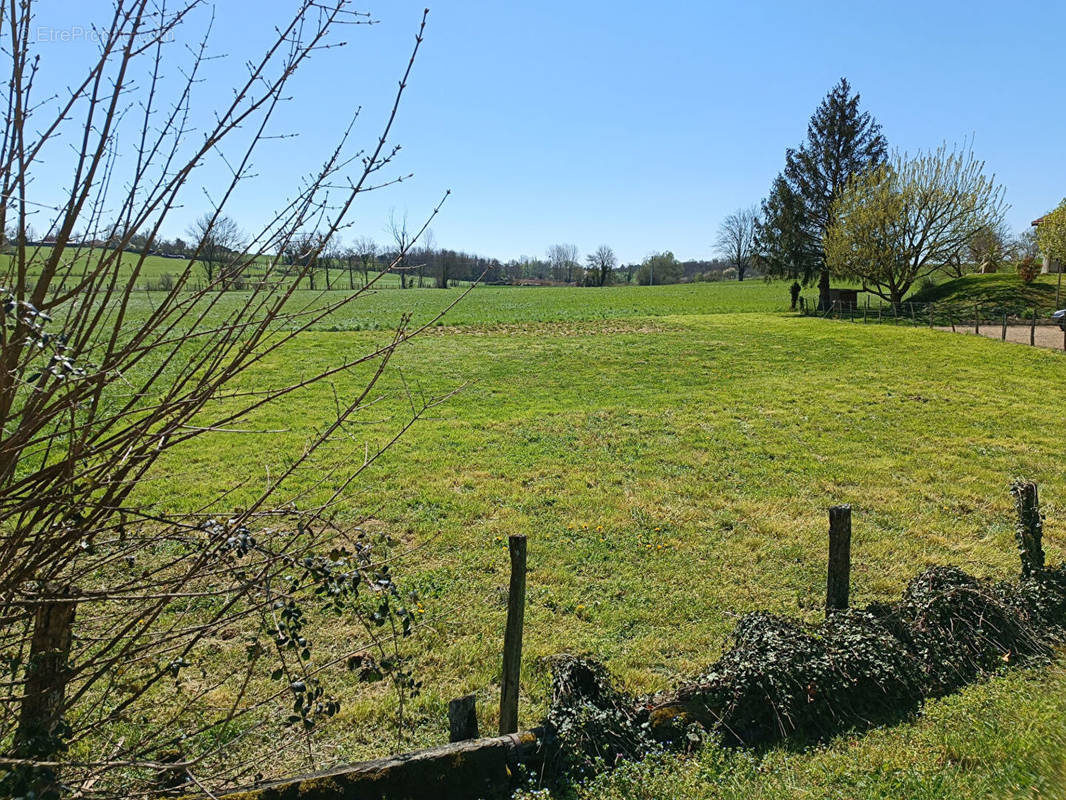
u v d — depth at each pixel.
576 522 10.35
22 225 2.32
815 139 47.81
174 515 3.03
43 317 2.13
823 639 5.55
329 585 3.31
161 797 3.61
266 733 5.07
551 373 24.20
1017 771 4.11
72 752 4.39
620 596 8.07
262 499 3.10
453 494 11.45
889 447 14.85
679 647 6.96
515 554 5.00
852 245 42.03
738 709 5.05
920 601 6.24
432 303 60.06
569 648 6.84
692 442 15.10
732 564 9.00
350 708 5.59
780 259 49.12
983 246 51.91
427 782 4.07
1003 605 6.28
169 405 2.69
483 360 26.75
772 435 15.79
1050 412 17.67
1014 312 42.47
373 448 14.05
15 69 2.29
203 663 6.21
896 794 4.15
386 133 2.78
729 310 52.06
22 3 2.31
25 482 2.60
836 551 6.18
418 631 7.03
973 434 15.81
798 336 32.19
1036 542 7.03
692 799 4.19
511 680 5.04
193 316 3.45
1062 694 5.18
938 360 25.09
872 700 5.29
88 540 2.89
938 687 5.53
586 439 15.30
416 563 8.85
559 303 62.44
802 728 5.04
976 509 11.21
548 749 4.51
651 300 66.69
